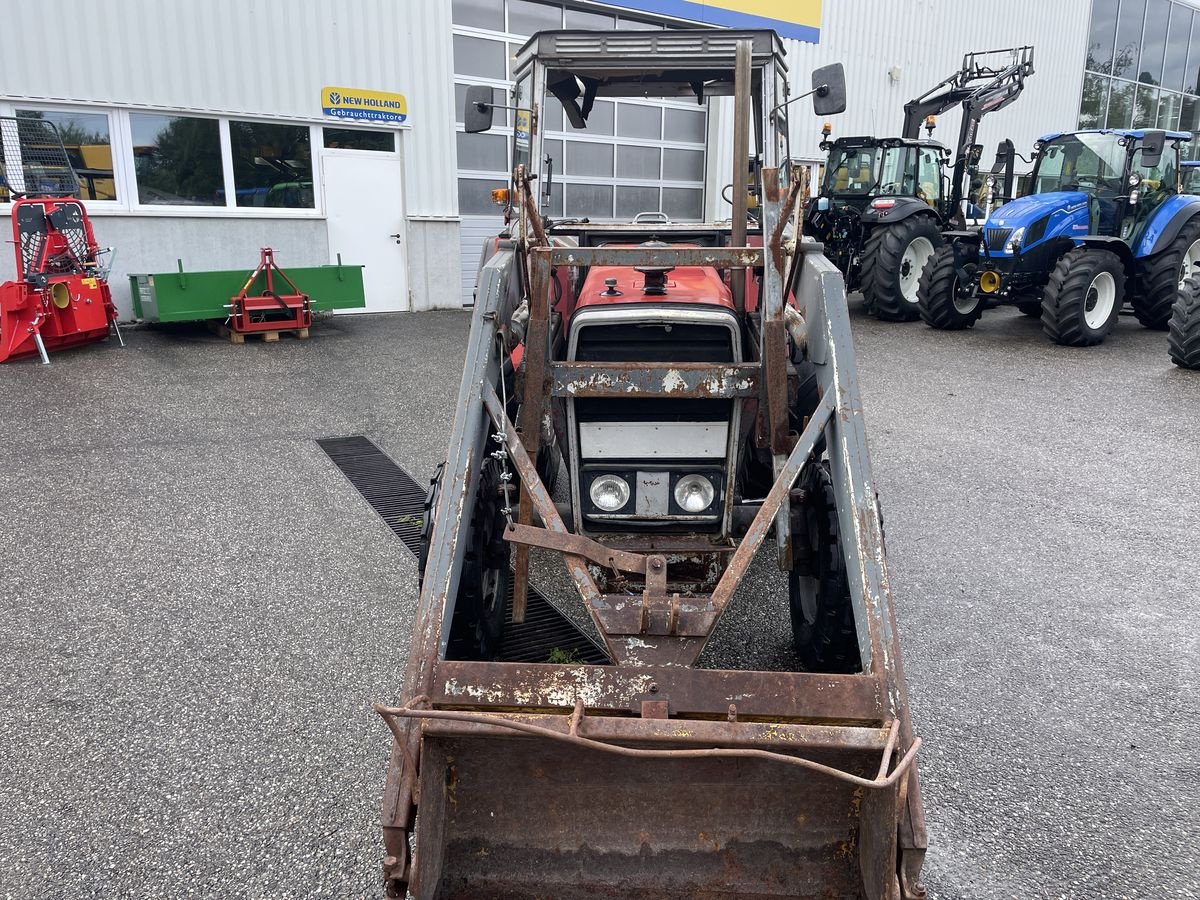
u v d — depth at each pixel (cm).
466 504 251
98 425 615
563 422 312
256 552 422
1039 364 860
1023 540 448
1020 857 236
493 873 199
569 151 1128
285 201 1052
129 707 298
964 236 988
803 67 1403
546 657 334
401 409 674
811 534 295
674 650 218
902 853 181
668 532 313
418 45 1087
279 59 999
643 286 325
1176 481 534
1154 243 986
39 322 787
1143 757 278
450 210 1156
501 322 280
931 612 372
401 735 184
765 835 199
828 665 297
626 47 392
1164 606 379
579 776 200
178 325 984
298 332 941
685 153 1243
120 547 425
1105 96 2000
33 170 885
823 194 1226
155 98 934
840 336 263
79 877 225
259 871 228
